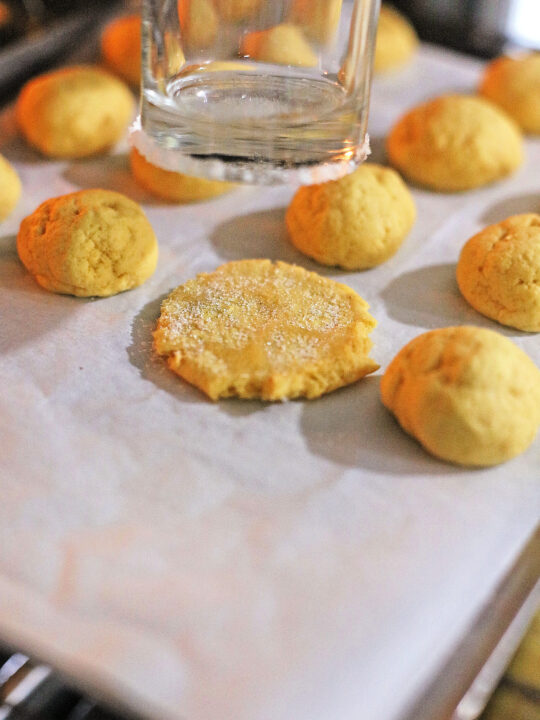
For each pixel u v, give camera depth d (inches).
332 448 8.7
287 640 7.3
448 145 12.3
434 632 7.4
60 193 11.9
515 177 13.0
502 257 10.2
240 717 6.9
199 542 7.9
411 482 8.4
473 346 8.7
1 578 7.6
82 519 8.0
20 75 14.1
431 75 15.5
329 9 8.6
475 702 7.6
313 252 11.0
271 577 7.7
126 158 12.8
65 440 8.6
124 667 7.0
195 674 7.1
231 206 11.9
